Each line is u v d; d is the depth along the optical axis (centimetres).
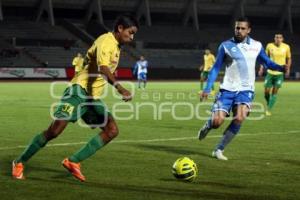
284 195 1329
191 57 11962
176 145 2169
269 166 1725
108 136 1452
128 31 1398
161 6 13275
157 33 12625
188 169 1460
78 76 1442
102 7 12750
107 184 1427
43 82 8950
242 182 1473
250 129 2770
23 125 2833
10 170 1598
